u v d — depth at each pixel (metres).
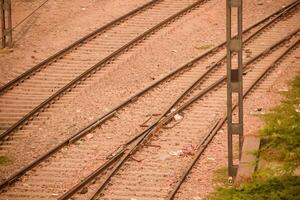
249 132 57.12
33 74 69.88
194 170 52.00
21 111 63.09
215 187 49.22
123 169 52.38
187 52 74.81
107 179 50.22
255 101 63.62
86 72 69.31
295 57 73.38
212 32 80.31
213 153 54.66
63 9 87.44
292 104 62.91
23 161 54.34
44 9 87.62
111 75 69.81
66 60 72.81
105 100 64.75
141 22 81.25
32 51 75.44
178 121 60.09
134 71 70.50
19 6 88.81
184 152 54.72
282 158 48.25
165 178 50.94
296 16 84.31
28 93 66.56
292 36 78.25
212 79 68.50
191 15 84.19
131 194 48.72
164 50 75.25
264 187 42.03
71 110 63.09
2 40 76.38
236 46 49.22
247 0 90.31
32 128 60.09
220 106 62.75
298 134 45.62
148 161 53.66
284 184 41.69
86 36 76.56
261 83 67.56
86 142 57.06
